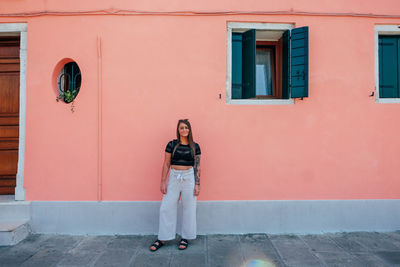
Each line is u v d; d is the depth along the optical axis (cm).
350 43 405
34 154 392
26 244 354
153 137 394
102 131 392
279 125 397
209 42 397
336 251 337
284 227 394
